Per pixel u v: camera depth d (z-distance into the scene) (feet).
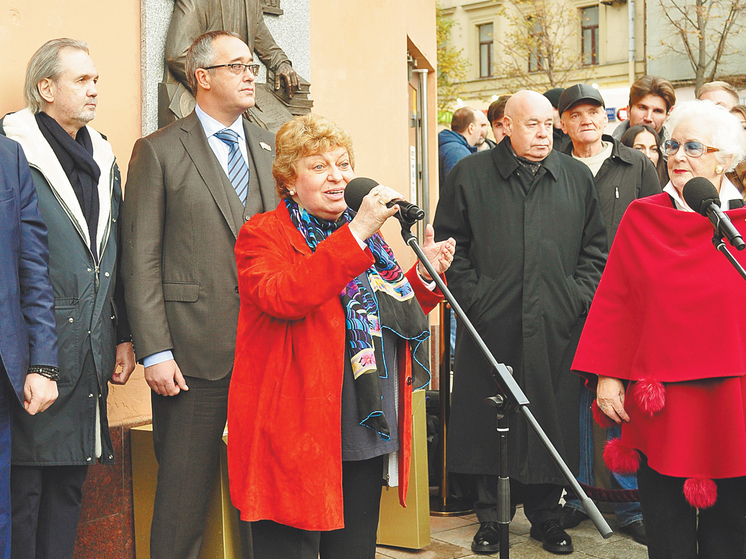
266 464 6.97
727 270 8.28
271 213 7.53
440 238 13.08
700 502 7.97
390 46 19.35
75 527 9.61
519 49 90.58
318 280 6.57
